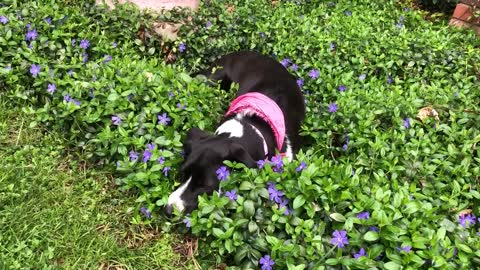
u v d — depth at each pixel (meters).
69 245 1.04
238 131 1.19
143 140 1.17
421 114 1.43
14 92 1.33
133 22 1.64
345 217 0.99
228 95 1.44
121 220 1.12
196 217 1.02
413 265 0.92
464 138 1.32
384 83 1.66
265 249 0.98
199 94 1.33
